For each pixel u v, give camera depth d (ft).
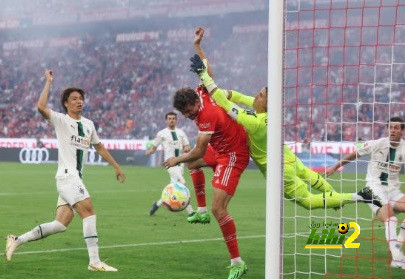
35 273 28.81
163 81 181.68
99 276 28.40
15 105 191.21
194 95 28.96
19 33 204.33
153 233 41.96
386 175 33.81
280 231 23.41
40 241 37.78
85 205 29.76
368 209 57.06
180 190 43.57
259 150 30.40
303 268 30.91
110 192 74.18
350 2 141.69
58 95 192.24
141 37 189.57
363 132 128.36
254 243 38.29
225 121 29.55
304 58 146.82
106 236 40.57
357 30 143.23
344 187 80.38
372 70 140.97
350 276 28.68
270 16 23.73
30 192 73.00
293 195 31.91
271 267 23.31
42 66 198.08
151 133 171.42
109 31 194.39
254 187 82.43
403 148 33.55
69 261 31.81
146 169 122.93
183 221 48.34
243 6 172.14
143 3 188.44
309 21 145.79
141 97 180.65
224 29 177.47
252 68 172.24
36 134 178.91
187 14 182.29
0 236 40.32
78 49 196.75
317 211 55.11
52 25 200.75
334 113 135.95
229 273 29.19
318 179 33.06
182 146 61.26
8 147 158.81
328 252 35.12
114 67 189.06
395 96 135.95
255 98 31.17
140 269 30.17
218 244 37.58
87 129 30.60
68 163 30.04
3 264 30.78
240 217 51.37
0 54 204.13
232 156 29.76
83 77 192.34
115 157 143.84
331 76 143.84
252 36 172.76
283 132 23.73
